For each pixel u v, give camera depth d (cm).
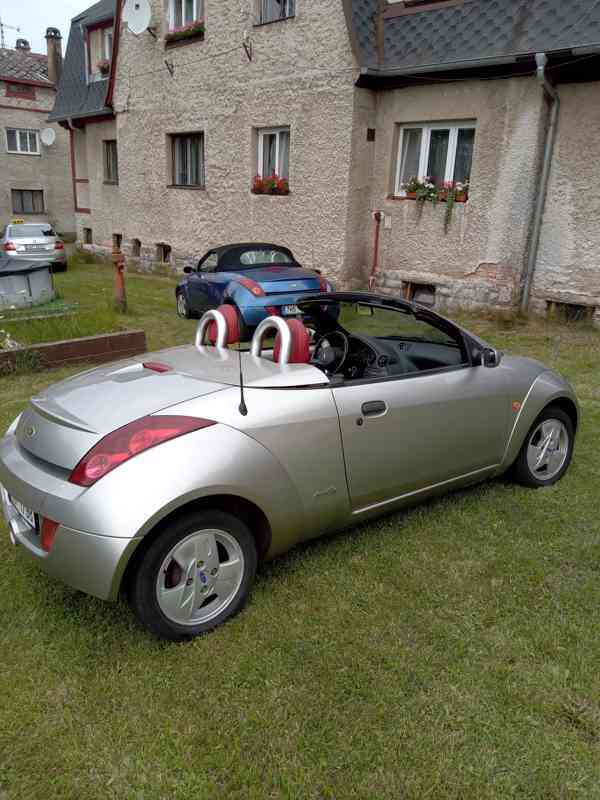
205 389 284
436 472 356
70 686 244
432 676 249
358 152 1116
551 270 975
